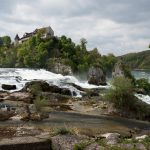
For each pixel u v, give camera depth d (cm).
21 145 2467
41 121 3903
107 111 4897
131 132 3678
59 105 5100
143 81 8550
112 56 14975
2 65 16112
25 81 7312
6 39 19100
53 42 14762
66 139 2608
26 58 14238
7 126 3466
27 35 18612
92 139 2672
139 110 4878
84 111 4853
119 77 5238
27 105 4722
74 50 15125
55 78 9669
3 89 6378
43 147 2530
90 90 6975
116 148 2322
